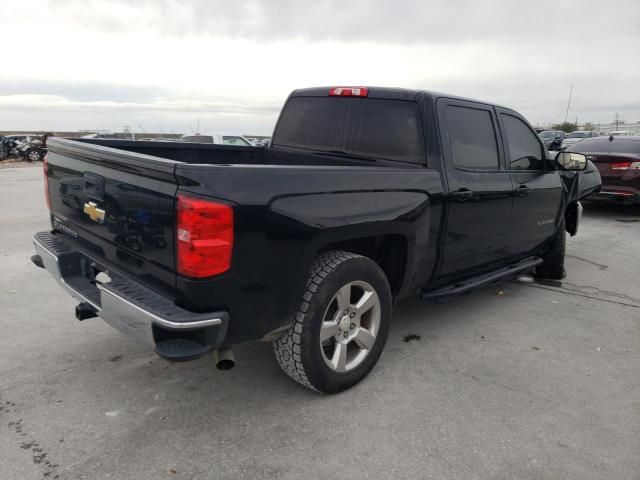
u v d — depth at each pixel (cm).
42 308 441
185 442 263
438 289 394
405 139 366
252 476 239
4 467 240
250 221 242
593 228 912
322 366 293
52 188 351
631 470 251
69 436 265
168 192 236
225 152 466
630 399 319
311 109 429
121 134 2342
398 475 243
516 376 345
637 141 1009
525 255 500
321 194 273
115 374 331
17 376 325
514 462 254
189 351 236
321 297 282
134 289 260
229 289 242
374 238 333
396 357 369
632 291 543
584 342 406
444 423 286
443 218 357
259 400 305
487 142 410
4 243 684
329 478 239
